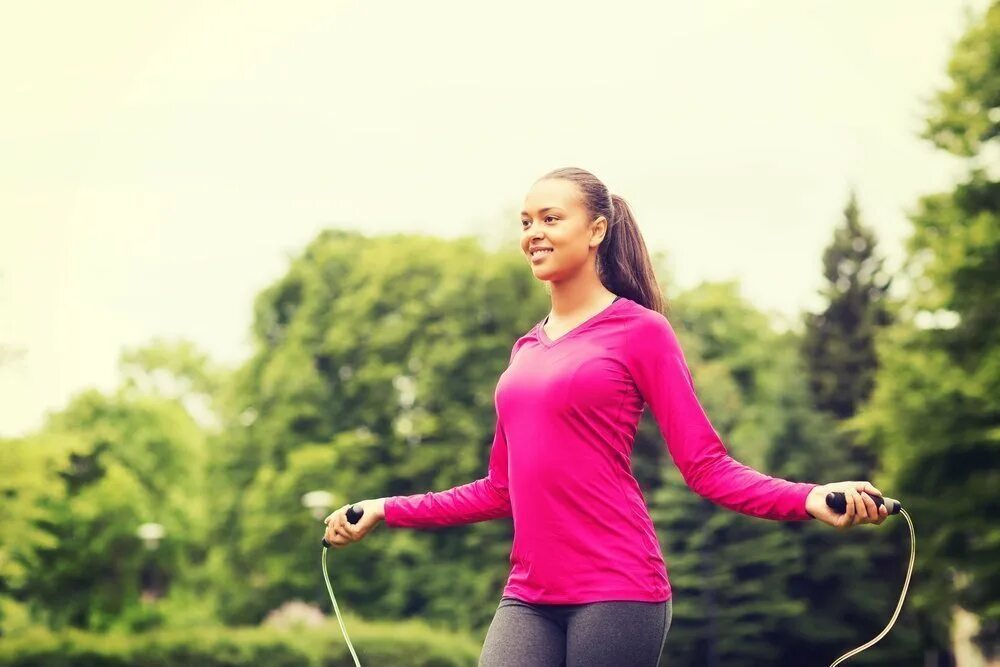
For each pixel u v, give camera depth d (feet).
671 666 117.80
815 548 120.67
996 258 73.20
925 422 76.02
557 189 9.60
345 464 126.11
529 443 9.27
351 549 127.34
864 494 8.62
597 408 9.19
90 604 129.18
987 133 75.72
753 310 157.69
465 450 122.01
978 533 76.54
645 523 9.29
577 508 9.12
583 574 9.07
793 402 125.59
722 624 117.39
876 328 148.77
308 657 79.10
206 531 138.41
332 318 130.21
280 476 126.82
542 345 9.60
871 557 122.62
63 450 91.45
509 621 9.29
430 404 125.08
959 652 112.37
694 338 141.79
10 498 89.15
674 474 119.55
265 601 129.39
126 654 75.72
